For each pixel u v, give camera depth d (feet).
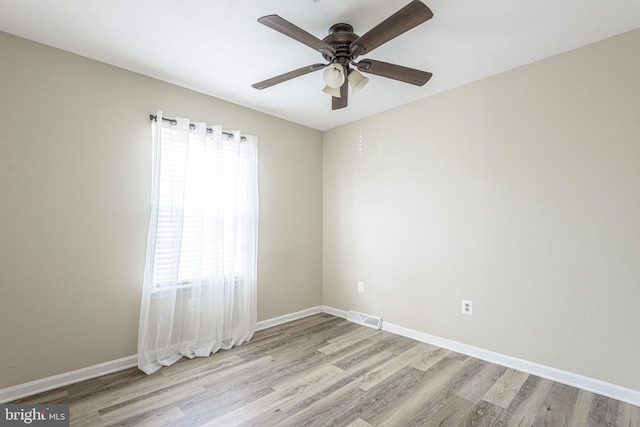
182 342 8.93
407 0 5.69
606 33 6.77
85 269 7.57
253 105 10.77
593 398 6.78
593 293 7.08
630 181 6.68
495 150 8.58
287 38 6.96
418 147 10.26
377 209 11.43
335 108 8.10
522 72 8.13
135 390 7.07
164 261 8.55
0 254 6.56
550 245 7.66
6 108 6.67
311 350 9.32
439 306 9.66
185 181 8.89
